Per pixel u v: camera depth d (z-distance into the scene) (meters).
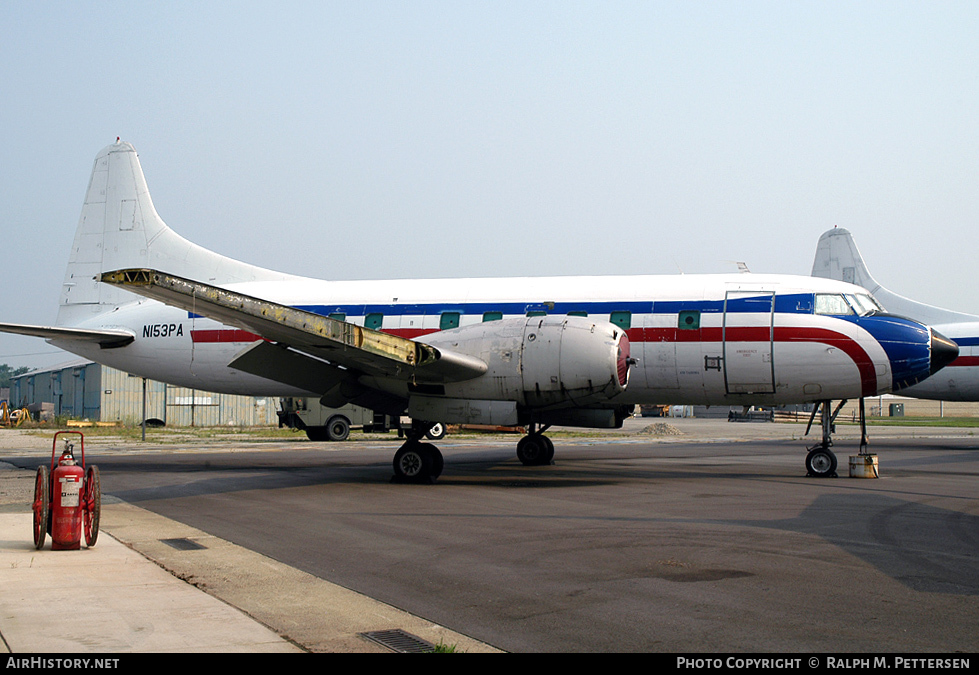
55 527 8.65
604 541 9.24
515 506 12.12
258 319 13.05
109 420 50.97
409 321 17.75
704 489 14.30
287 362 15.55
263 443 30.17
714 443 30.80
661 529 10.02
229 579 7.42
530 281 17.83
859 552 8.55
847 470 18.41
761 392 16.02
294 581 7.36
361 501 12.73
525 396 14.59
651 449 26.70
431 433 35.19
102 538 9.48
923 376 15.80
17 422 49.09
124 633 5.71
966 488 14.46
